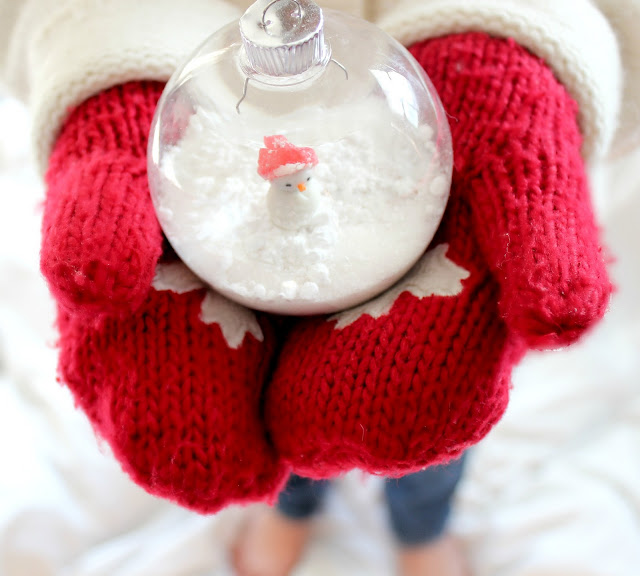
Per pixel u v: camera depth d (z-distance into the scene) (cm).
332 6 34
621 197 54
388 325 27
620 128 37
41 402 50
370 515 50
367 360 26
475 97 29
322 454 27
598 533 45
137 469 26
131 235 26
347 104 26
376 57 27
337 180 26
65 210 27
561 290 25
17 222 55
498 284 27
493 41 30
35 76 33
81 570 46
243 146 26
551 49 30
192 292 28
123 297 26
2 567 44
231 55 26
